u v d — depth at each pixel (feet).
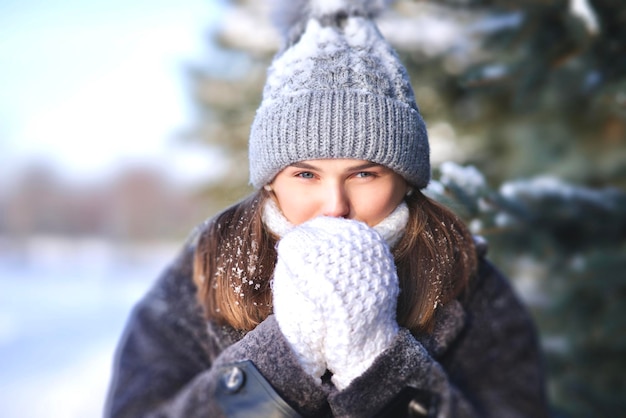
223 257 3.17
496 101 7.11
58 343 18.01
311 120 2.85
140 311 3.66
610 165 6.16
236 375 2.71
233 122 9.50
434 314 3.27
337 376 2.72
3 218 69.56
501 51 5.25
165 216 65.26
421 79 6.89
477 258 3.66
